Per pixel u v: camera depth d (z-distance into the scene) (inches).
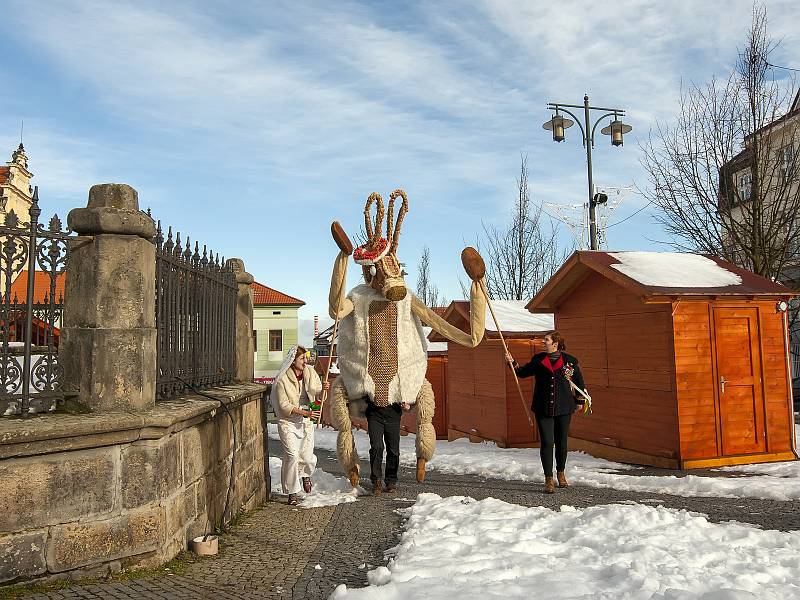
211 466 226.1
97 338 178.5
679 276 412.2
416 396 313.6
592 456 459.8
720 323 400.5
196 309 250.4
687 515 228.1
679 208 665.0
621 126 669.3
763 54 620.7
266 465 323.3
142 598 152.0
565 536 209.0
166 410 187.6
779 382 407.8
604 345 452.4
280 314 2005.4
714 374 395.2
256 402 303.7
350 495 313.6
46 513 157.6
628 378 427.5
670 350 391.5
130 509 172.2
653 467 398.9
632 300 425.1
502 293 1106.7
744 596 136.3
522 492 318.3
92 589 157.0
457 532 216.7
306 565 188.2
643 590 148.2
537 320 597.6
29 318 172.7
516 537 208.1
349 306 307.9
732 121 634.8
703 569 165.6
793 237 621.0
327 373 300.8
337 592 154.8
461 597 146.4
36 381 174.9
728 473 361.1
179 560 188.4
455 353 634.2
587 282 471.5
